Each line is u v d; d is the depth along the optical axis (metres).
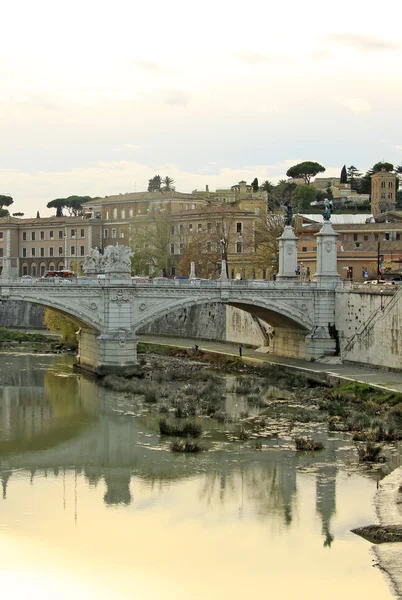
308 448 67.81
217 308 148.12
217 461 65.00
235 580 43.75
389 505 53.84
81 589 42.75
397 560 45.97
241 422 78.44
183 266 159.00
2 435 74.44
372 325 104.12
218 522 51.62
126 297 104.62
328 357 111.81
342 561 45.94
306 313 114.00
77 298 103.44
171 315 160.25
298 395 92.44
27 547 47.78
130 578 44.03
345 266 148.38
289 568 45.12
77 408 86.81
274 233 149.38
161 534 49.84
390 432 71.69
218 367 117.62
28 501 55.88
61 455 67.56
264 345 130.25
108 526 51.06
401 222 172.75
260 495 56.53
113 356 104.88
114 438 73.06
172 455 67.00
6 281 99.38
